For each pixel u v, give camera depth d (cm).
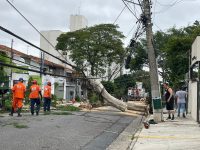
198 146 1341
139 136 1591
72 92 7038
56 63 7125
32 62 4938
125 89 5469
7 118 1972
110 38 7688
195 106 2373
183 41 4991
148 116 2736
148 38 2264
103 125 1964
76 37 7650
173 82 4859
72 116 2294
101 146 1325
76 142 1354
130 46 2445
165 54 5322
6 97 2600
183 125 2044
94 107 3394
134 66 7644
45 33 6575
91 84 3144
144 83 6712
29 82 3544
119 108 3094
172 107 2397
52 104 3183
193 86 2550
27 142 1277
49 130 1586
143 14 2239
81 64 7675
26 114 2273
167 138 1536
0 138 1324
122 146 1355
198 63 2442
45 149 1182
